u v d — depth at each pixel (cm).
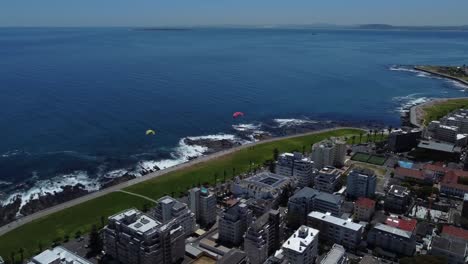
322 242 19712
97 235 19212
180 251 18412
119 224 17962
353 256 18738
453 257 17488
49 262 14838
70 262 15162
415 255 17925
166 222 18338
